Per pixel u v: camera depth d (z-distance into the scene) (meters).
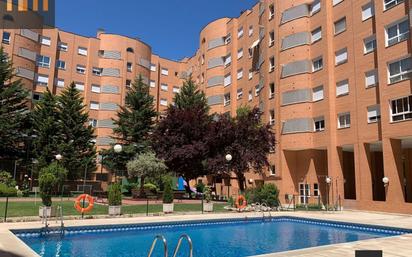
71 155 36.69
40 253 11.56
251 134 31.08
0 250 9.98
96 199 29.02
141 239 14.62
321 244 14.13
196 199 33.41
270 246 13.69
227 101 50.00
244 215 20.92
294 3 34.41
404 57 24.88
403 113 24.53
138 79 45.53
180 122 33.06
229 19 52.22
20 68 46.06
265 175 35.31
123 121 43.12
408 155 30.20
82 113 42.38
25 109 39.34
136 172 31.12
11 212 18.62
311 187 31.70
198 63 59.97
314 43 32.88
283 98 33.97
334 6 31.64
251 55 44.81
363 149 27.56
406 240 12.44
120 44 56.91
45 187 17.27
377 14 26.91
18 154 37.44
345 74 29.94
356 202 27.12
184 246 13.53
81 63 54.53
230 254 12.25
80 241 13.70
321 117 31.42
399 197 24.23
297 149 32.62
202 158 31.75
